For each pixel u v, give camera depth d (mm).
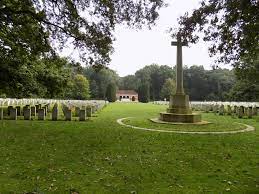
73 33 17062
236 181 7207
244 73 19484
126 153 10250
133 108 43406
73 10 16156
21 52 20156
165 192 6340
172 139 13438
